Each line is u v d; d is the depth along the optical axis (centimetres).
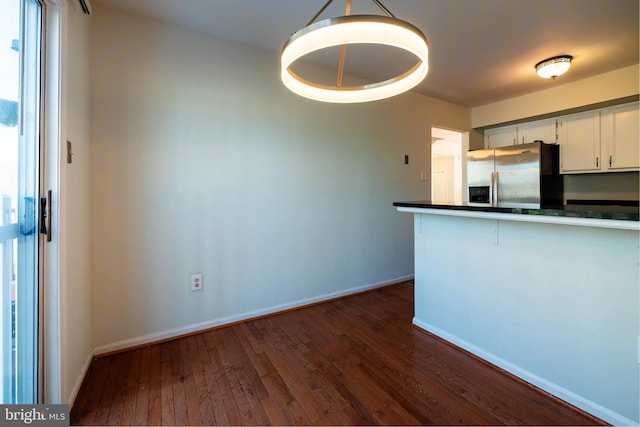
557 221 134
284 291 264
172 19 203
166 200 210
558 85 332
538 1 189
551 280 153
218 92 227
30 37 118
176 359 187
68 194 142
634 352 126
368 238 320
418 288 233
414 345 205
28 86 117
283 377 169
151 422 136
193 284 221
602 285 135
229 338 215
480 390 157
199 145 220
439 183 768
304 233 274
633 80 284
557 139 361
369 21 99
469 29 222
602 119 326
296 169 268
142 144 200
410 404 146
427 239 224
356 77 303
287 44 114
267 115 250
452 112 397
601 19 210
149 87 202
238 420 137
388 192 335
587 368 140
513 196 362
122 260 196
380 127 327
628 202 335
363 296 304
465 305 197
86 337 175
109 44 189
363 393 155
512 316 170
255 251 247
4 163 102
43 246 126
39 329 126
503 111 384
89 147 181
